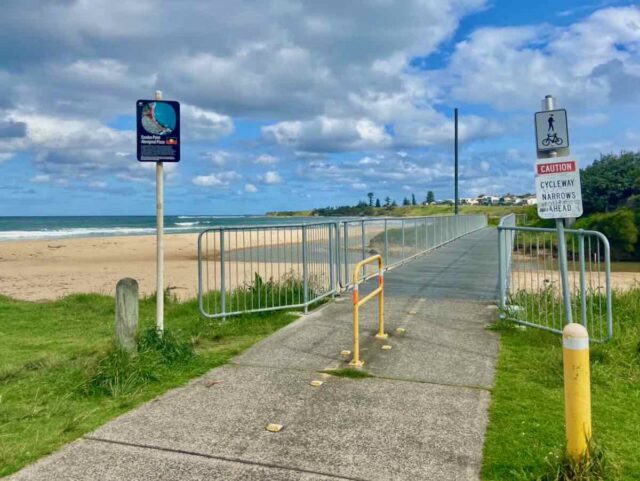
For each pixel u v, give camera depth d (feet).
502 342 21.34
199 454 12.12
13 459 11.85
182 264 78.28
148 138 20.21
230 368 18.44
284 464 11.64
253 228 26.32
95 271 69.41
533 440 12.62
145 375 17.06
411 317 25.84
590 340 20.26
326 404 15.05
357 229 38.24
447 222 79.46
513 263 36.06
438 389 16.19
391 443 12.60
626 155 203.62
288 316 26.35
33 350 22.59
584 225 126.41
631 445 12.41
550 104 18.83
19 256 95.50
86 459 11.90
